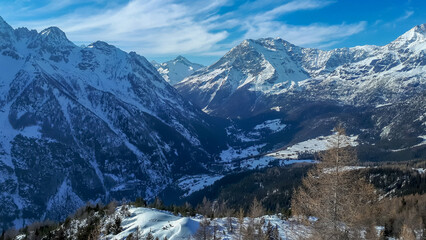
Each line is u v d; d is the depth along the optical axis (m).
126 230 69.56
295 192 31.36
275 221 74.56
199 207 126.19
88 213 89.00
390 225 55.25
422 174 156.75
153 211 81.12
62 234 77.50
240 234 62.34
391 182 151.88
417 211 79.62
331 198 27.23
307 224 30.02
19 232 107.19
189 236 63.88
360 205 27.09
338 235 26.45
